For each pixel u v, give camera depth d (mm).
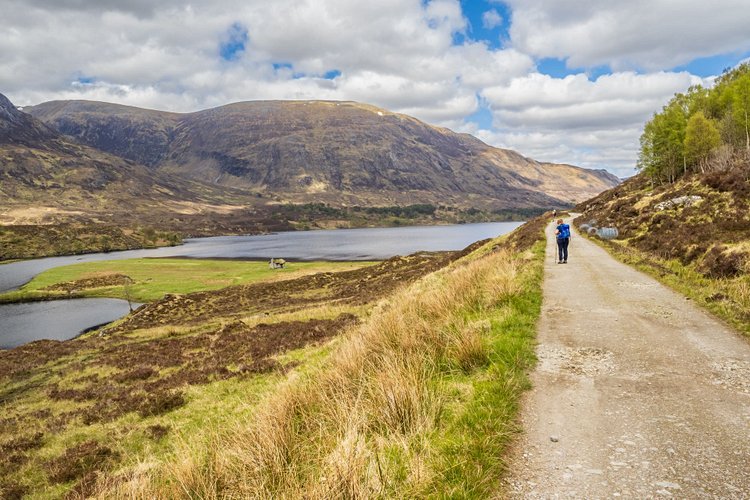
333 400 6828
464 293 13391
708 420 5086
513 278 14172
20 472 12164
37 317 54969
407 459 4734
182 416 15172
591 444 4793
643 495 3846
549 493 4004
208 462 6035
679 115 69250
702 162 58156
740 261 13398
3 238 161125
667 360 7180
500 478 4316
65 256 154625
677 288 13172
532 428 5289
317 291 57062
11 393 21453
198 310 49500
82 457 12297
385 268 68750
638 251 24141
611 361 7340
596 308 11328
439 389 6566
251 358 22875
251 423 6926
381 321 11625
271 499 4543
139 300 63062
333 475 4402
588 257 23219
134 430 14273
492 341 8367
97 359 27062
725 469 4113
